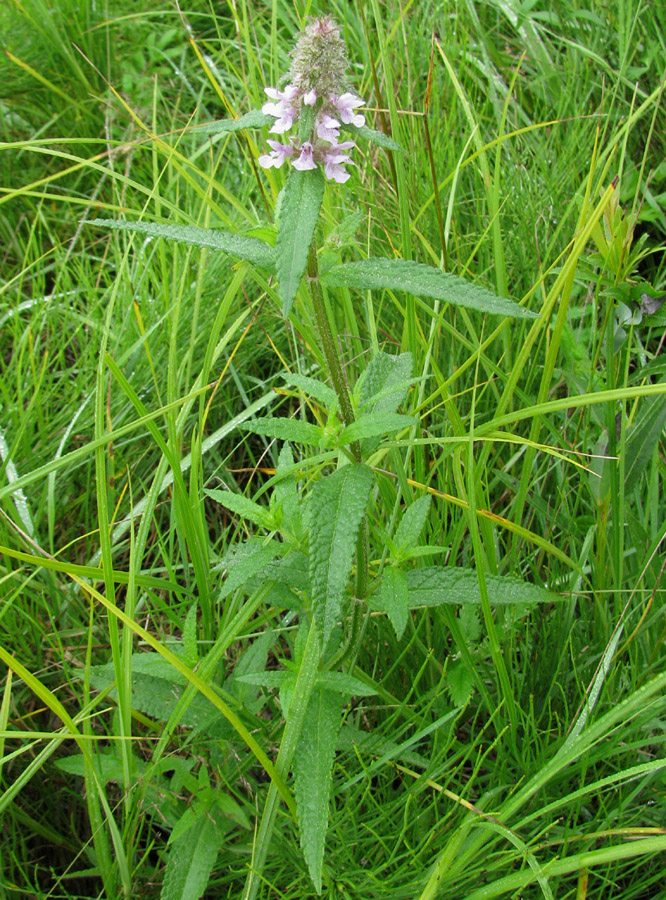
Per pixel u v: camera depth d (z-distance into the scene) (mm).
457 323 504
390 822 369
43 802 419
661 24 640
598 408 437
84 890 416
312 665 341
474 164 577
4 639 418
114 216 599
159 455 518
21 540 444
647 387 314
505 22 725
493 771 382
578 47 621
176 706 350
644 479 482
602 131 589
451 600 356
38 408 498
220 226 584
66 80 716
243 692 395
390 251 527
